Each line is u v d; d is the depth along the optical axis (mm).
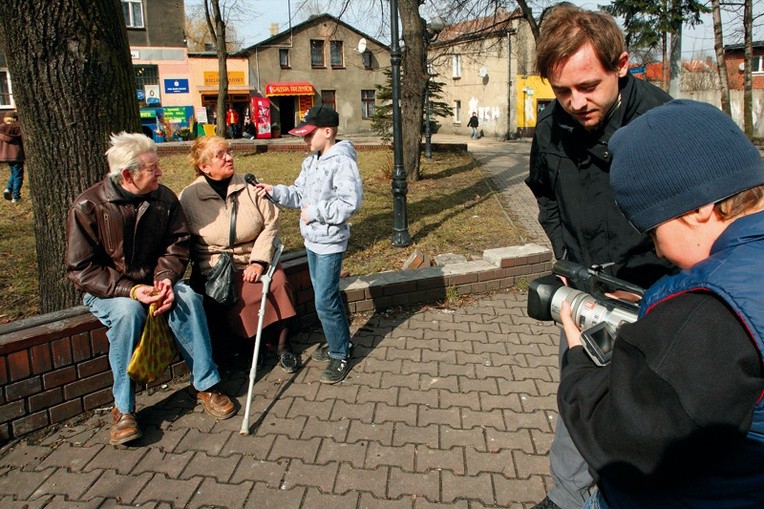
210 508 2578
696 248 1091
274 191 3656
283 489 2689
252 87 35781
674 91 12734
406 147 12352
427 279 4934
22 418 3090
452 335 4371
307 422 3238
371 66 39250
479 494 2637
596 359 1288
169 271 3270
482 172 14523
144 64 31906
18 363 3051
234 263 3723
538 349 4117
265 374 3811
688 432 962
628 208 1148
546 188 2361
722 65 19094
